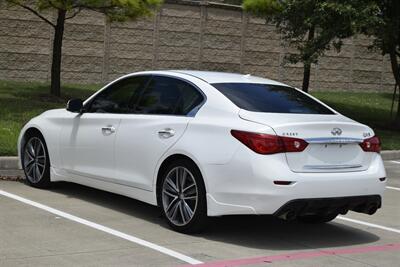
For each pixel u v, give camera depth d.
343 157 7.04
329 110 7.82
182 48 24.72
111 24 22.95
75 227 7.31
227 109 7.09
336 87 28.89
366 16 16.95
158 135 7.49
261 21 26.39
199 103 7.39
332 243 7.23
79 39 22.39
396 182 12.30
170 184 7.33
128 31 23.41
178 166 7.21
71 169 8.75
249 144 6.64
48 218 7.67
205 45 25.27
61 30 17.84
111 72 23.20
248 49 26.28
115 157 8.03
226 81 7.70
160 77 8.07
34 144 9.46
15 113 14.38
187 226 7.12
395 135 18.83
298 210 6.65
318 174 6.75
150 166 7.54
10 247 6.38
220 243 6.93
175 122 7.38
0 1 17.39
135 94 8.21
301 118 7.05
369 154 7.27
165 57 24.38
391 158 16.02
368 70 29.66
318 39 18.27
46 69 21.72
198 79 7.68
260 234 7.47
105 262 6.03
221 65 25.73
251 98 7.37
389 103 26.72
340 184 6.81
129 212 8.20
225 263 6.17
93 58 22.75
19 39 21.19
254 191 6.55
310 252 6.77
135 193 7.78
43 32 21.56
